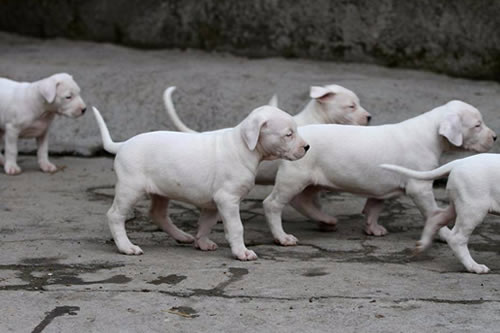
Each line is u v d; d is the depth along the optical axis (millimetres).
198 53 18547
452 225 10781
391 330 6676
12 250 9039
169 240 9812
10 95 13266
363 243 9828
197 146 8891
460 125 9844
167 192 8953
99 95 15820
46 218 10656
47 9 19578
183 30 18641
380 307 7215
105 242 9531
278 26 17875
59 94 12992
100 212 11078
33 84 13242
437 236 10055
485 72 16469
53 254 8906
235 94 15484
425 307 7219
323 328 6715
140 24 18906
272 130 8734
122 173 8938
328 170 9828
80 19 19375
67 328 6699
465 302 7387
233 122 14953
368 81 16000
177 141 8914
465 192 8406
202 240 9312
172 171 8820
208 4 18312
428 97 15156
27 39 19781
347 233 10422
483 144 10008
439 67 16828
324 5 17453
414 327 6738
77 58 17906
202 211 9305
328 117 11750
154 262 8648
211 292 7609
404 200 12336
